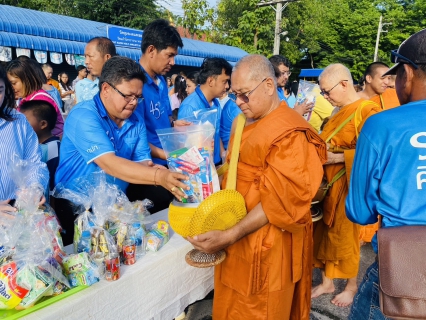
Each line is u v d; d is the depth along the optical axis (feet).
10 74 8.60
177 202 5.03
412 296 3.72
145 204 6.17
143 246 5.67
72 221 6.47
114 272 4.89
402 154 4.07
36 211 4.70
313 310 8.54
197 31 60.03
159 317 5.84
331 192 8.12
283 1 52.70
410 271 3.78
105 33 36.52
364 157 4.39
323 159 5.37
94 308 4.72
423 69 4.13
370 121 4.42
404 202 4.10
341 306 8.64
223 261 5.74
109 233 5.25
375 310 4.65
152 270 5.50
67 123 6.03
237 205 4.85
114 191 5.56
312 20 72.28
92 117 5.83
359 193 4.57
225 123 10.85
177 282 6.08
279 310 5.58
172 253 5.83
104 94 5.91
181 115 9.24
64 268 4.72
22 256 4.26
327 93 8.44
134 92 5.82
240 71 5.17
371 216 4.63
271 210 4.88
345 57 83.92
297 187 4.84
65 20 34.88
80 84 11.79
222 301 5.96
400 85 4.46
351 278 8.71
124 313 5.16
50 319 4.23
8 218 4.43
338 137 8.22
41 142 7.44
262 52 59.06
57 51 32.19
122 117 6.13
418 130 4.02
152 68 8.66
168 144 5.12
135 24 51.19
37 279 4.20
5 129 5.30
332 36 83.71
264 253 5.32
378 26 79.41
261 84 5.14
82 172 6.22
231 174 5.40
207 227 4.72
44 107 7.32
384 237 4.00
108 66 5.79
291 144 4.86
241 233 4.95
